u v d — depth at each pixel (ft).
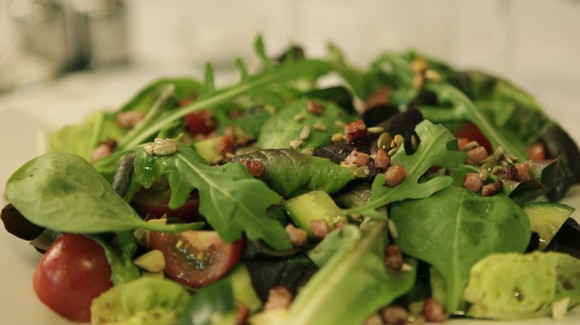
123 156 1.34
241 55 2.23
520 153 1.46
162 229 1.19
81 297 1.17
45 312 1.18
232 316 1.10
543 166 1.32
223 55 2.22
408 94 1.63
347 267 1.10
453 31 2.18
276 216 1.22
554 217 1.27
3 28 2.46
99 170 1.35
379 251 1.14
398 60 1.72
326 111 1.48
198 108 1.49
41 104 1.83
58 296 1.17
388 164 1.29
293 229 1.19
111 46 2.25
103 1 2.23
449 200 1.23
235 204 1.19
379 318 1.12
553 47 2.29
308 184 1.26
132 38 2.33
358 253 1.12
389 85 1.76
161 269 1.20
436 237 1.19
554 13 2.55
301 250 1.19
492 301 1.15
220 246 1.19
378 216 1.18
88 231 1.16
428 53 2.15
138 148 1.29
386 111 1.50
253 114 1.58
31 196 1.18
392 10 2.14
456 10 2.17
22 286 1.22
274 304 1.14
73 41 2.23
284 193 1.26
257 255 1.18
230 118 1.59
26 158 1.56
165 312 1.15
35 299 1.20
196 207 1.28
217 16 2.22
